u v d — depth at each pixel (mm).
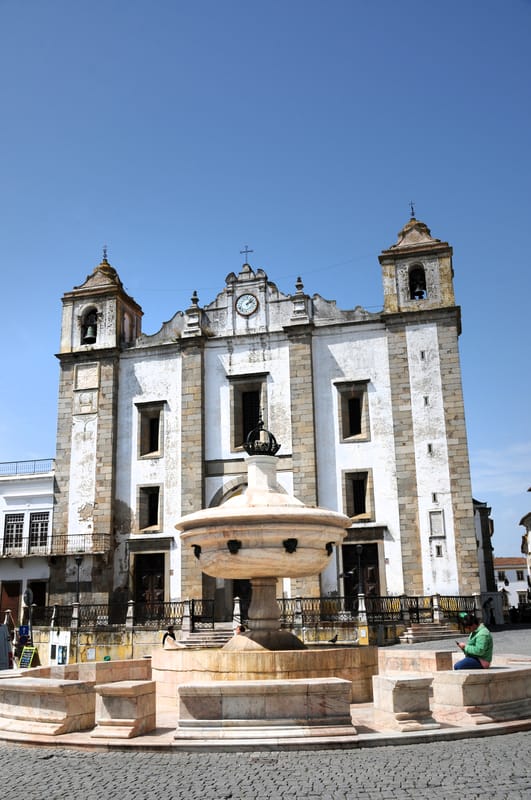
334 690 10320
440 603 33312
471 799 7410
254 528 14367
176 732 10242
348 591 36062
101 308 43188
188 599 36906
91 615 37031
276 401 39250
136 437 40906
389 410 37750
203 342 41031
